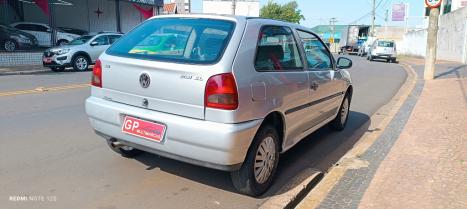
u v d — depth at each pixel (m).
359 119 8.24
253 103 3.78
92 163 4.83
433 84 14.13
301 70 4.82
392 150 5.56
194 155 3.68
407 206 3.76
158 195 4.07
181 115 3.73
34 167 4.62
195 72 3.62
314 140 6.55
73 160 4.91
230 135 3.51
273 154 4.27
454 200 3.88
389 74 19.42
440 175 4.54
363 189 4.19
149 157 5.09
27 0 23.97
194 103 3.64
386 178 4.47
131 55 4.14
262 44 4.13
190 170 4.74
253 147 3.88
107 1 28.73
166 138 3.77
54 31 22.09
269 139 4.14
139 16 30.66
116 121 4.10
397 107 9.32
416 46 41.72
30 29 23.16
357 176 4.55
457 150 5.48
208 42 3.88
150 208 3.79
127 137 4.05
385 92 12.71
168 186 4.29
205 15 4.27
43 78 13.82
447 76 16.73
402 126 7.14
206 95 3.58
